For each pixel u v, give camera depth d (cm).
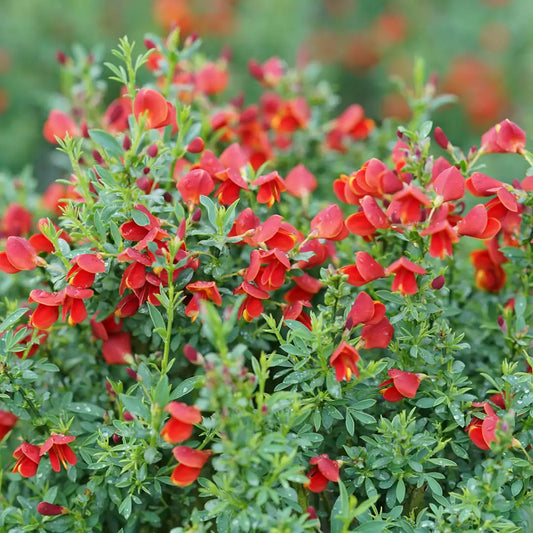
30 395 102
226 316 93
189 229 102
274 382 106
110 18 221
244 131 118
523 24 220
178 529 97
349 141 126
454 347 102
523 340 105
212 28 211
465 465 103
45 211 123
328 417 100
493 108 209
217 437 102
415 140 102
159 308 103
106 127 113
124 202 102
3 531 103
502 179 174
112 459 101
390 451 100
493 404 101
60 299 99
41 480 103
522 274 108
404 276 99
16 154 189
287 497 96
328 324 100
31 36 203
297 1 225
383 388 102
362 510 95
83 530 102
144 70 192
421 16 239
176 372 108
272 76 126
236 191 104
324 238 103
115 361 105
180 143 106
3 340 101
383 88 231
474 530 97
